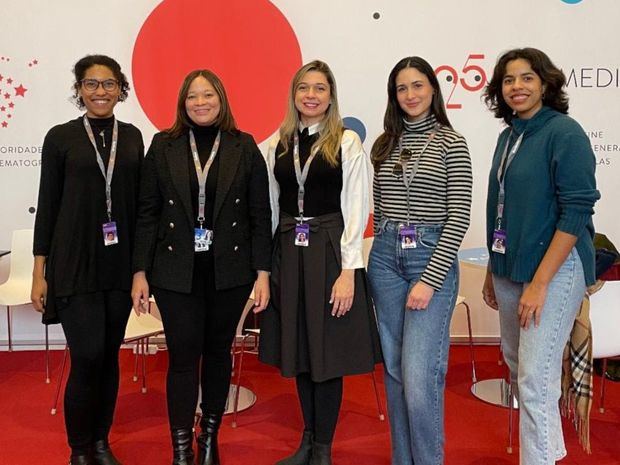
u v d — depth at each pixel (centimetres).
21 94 397
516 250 198
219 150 226
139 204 227
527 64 196
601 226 418
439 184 204
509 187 200
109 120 229
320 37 404
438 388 214
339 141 221
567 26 405
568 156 184
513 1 403
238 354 405
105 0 395
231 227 223
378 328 226
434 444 217
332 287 222
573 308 196
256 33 404
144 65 401
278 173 227
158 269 222
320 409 232
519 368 201
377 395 310
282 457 262
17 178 403
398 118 216
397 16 403
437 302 206
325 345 223
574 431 288
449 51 406
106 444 244
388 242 215
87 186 219
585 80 408
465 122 411
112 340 235
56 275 219
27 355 407
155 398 330
